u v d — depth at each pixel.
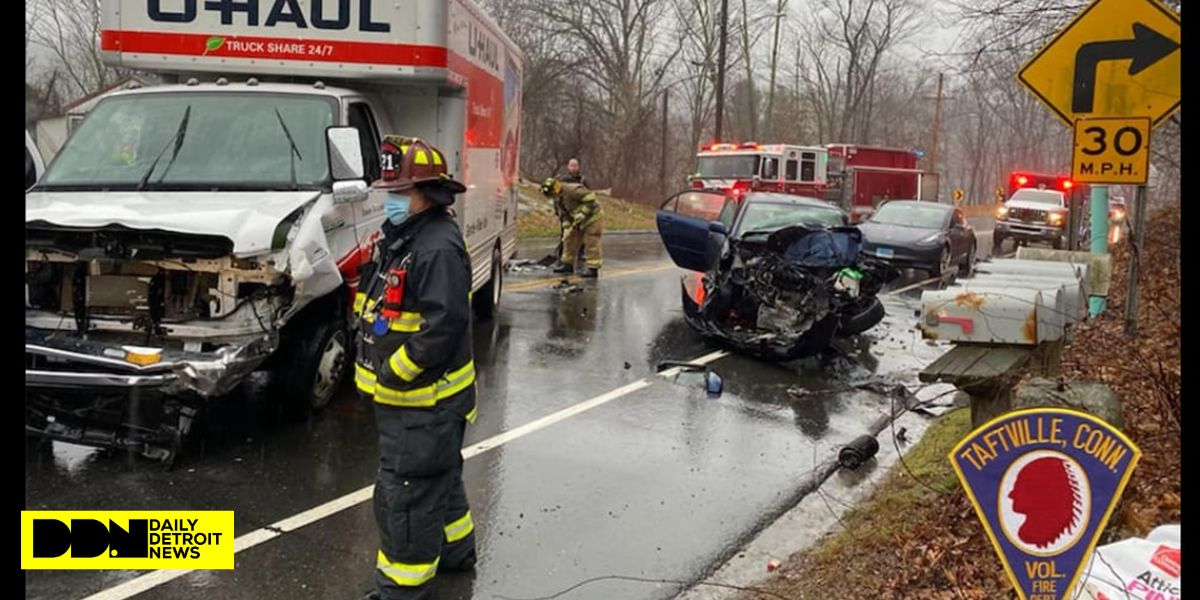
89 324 5.17
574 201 14.41
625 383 7.82
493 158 9.59
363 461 5.50
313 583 3.99
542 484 5.34
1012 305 4.14
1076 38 5.58
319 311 6.15
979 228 34.00
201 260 5.10
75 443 5.12
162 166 6.06
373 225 6.60
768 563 4.43
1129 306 7.27
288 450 5.64
